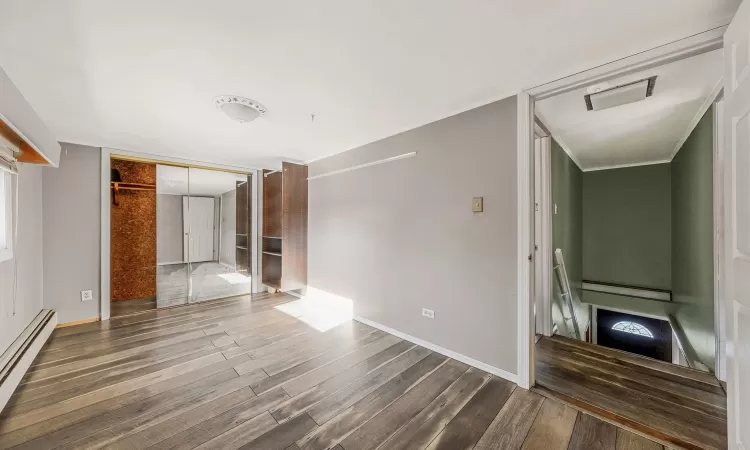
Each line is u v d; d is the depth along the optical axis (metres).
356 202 3.44
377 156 3.18
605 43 1.54
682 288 3.87
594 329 5.62
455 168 2.47
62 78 1.85
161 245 4.06
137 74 1.82
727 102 1.22
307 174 4.26
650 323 5.32
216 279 4.46
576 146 3.86
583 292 5.50
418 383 2.09
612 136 3.40
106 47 1.54
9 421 1.66
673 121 2.89
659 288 4.85
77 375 2.17
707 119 2.53
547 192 3.04
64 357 2.46
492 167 2.24
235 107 2.28
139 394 1.93
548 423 1.68
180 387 2.02
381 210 3.13
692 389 2.00
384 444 1.52
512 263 2.12
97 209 3.39
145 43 1.51
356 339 2.86
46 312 2.99
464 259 2.41
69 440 1.52
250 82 1.94
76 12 1.27
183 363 2.37
